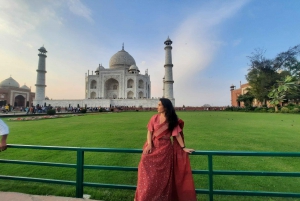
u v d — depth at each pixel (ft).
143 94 191.83
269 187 13.04
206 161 17.92
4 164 17.56
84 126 42.50
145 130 35.86
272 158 18.69
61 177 14.79
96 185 10.52
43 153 20.70
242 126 41.70
